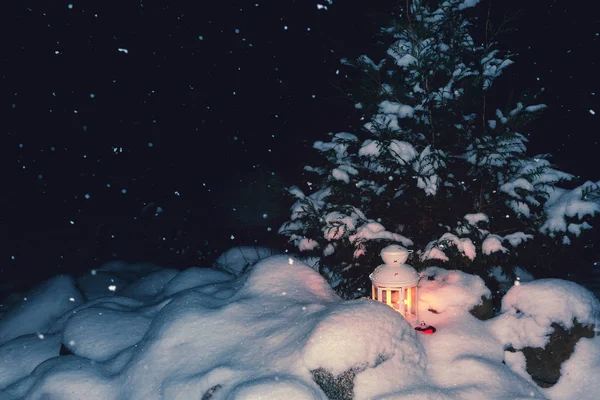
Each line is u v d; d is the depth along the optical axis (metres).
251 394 3.29
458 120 5.47
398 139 5.47
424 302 4.55
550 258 5.24
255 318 4.24
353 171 5.52
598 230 5.37
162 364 3.91
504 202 5.32
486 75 5.37
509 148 5.22
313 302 4.42
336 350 3.54
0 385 4.48
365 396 3.50
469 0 5.43
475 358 3.94
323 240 5.69
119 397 3.85
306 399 3.29
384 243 5.24
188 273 5.71
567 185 7.96
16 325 5.67
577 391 3.92
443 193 5.39
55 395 3.90
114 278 7.55
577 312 4.12
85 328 4.55
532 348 4.10
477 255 5.09
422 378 3.78
